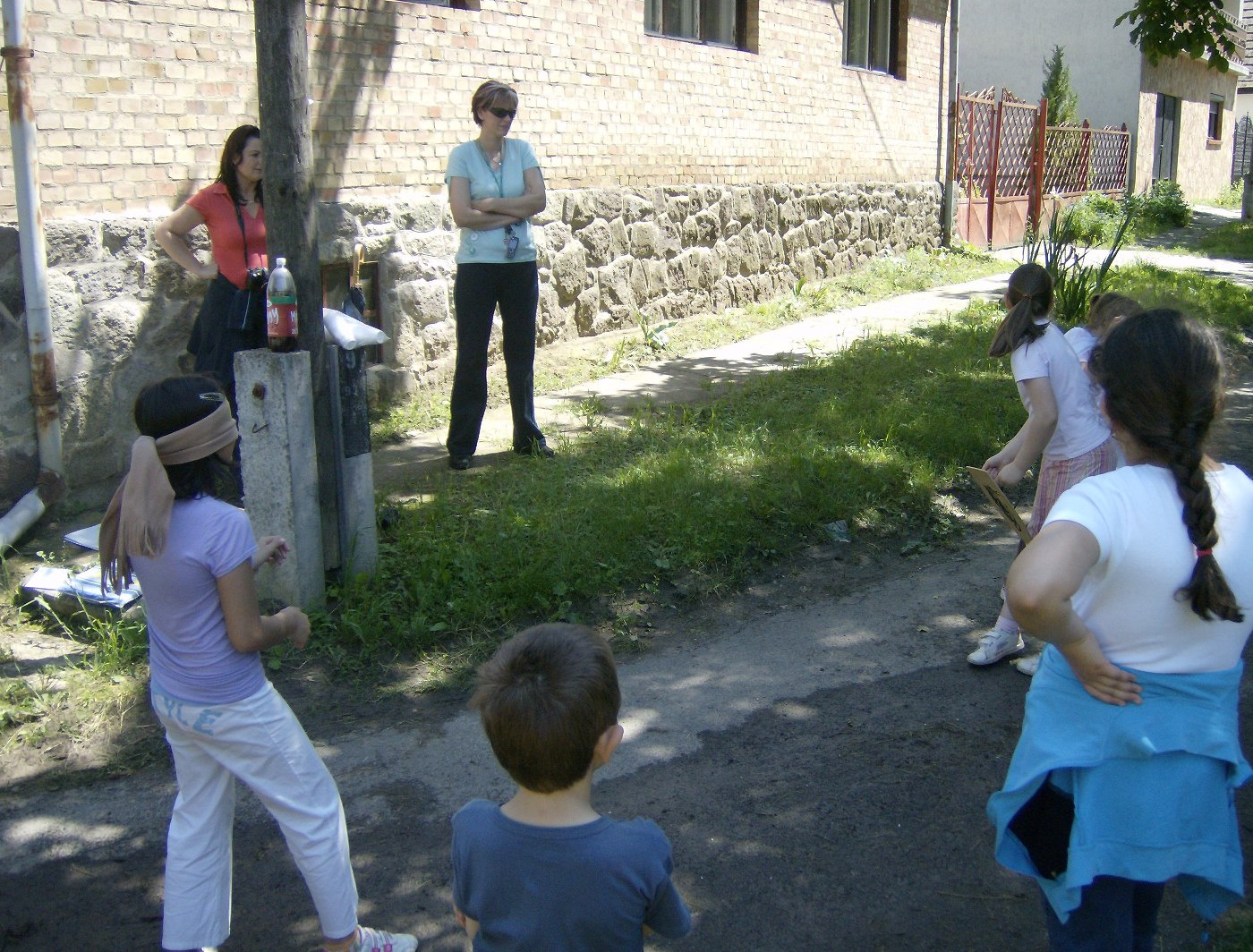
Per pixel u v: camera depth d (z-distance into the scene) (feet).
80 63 18.79
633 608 16.40
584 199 29.76
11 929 10.08
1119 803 6.75
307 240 15.07
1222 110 98.58
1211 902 7.25
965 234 53.36
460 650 15.06
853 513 19.70
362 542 16.21
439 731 13.29
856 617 16.43
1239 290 44.57
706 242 35.17
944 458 22.34
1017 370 13.66
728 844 11.20
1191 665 6.79
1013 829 7.25
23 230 17.97
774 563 18.13
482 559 16.72
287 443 14.74
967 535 19.69
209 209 17.67
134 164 19.83
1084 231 61.26
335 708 13.76
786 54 38.06
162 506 8.37
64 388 19.08
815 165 40.83
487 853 6.52
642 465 20.81
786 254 39.60
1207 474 6.93
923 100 48.08
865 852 11.08
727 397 26.17
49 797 11.99
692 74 33.63
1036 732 7.13
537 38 27.86
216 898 9.16
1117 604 6.73
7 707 13.39
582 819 6.61
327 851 9.10
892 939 9.90
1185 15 32.63
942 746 12.98
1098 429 13.60
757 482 20.04
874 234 45.55
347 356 15.69
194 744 8.90
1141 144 77.46
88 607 15.37
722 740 13.15
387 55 24.09
